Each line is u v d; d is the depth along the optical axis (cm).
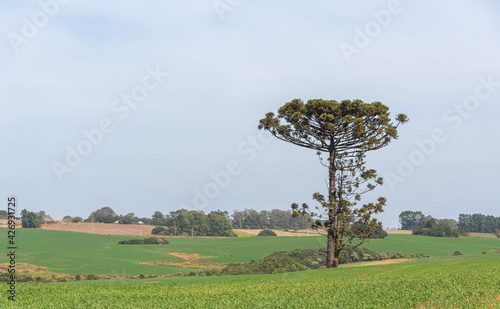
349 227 5019
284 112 5272
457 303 1775
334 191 5094
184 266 6438
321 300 2016
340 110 5028
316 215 5088
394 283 2536
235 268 5344
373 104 5203
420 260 5447
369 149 5175
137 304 2159
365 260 6231
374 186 5069
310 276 3738
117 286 3005
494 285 2136
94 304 2136
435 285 2297
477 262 4066
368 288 2356
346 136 5162
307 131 5178
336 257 5025
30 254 6850
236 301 2138
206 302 2139
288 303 2014
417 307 1794
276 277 3731
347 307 1828
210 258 7469
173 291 2673
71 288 2833
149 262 6706
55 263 6122
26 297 2406
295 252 6078
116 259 6844
